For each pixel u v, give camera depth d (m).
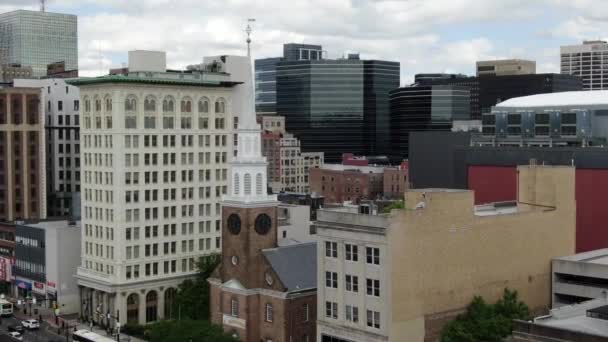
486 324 102.88
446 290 106.06
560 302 119.56
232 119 169.00
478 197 166.12
